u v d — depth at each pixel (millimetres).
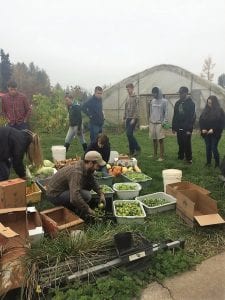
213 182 6711
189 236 4543
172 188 5551
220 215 5148
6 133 5066
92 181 5051
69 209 4988
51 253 3625
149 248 3795
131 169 7238
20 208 4219
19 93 7785
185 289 3492
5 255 3400
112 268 3578
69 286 3354
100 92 8789
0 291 3211
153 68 17781
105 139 6316
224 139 13508
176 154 9609
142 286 3508
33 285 3268
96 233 4086
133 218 4688
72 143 11758
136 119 9078
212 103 7559
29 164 6441
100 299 3229
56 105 17828
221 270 3816
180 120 8219
